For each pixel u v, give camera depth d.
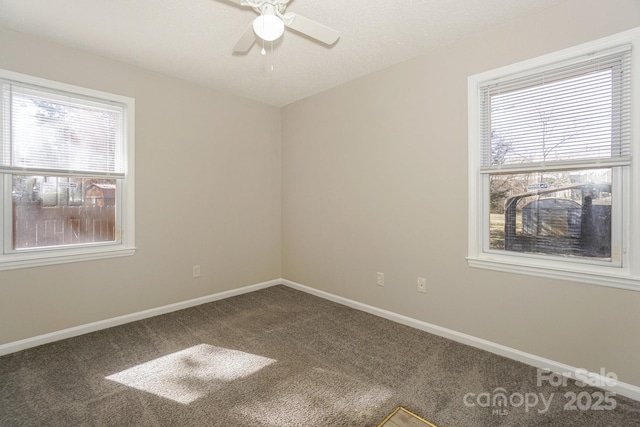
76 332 2.54
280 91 3.48
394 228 2.85
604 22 1.78
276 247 4.07
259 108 3.81
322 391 1.83
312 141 3.62
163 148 3.01
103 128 2.69
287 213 4.01
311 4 1.95
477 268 2.33
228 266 3.57
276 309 3.18
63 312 2.49
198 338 2.52
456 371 2.03
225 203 3.52
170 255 3.09
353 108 3.15
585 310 1.88
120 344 2.40
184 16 2.09
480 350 2.30
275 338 2.52
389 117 2.85
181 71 2.94
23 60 2.29
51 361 2.14
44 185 2.44
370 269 3.06
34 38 2.33
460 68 2.38
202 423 1.57
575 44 1.88
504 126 2.21
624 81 1.76
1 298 2.23
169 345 2.40
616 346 1.79
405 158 2.74
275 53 2.59
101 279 2.68
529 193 2.16
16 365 2.09
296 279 3.90
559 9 1.93
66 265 2.50
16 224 2.33
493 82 2.23
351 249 3.23
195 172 3.25
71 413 1.63
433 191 2.56
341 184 3.31
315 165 3.60
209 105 3.34
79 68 2.53
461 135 2.38
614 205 1.84
